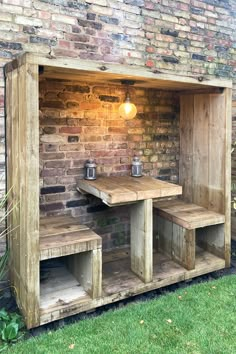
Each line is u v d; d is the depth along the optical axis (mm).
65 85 3111
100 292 2484
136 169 3418
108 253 3469
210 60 3971
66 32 2992
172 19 3633
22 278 2312
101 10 3166
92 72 2479
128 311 2438
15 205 2451
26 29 2785
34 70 2082
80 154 3268
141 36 3430
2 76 2674
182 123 3814
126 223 3662
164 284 2814
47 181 3117
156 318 2330
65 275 2857
